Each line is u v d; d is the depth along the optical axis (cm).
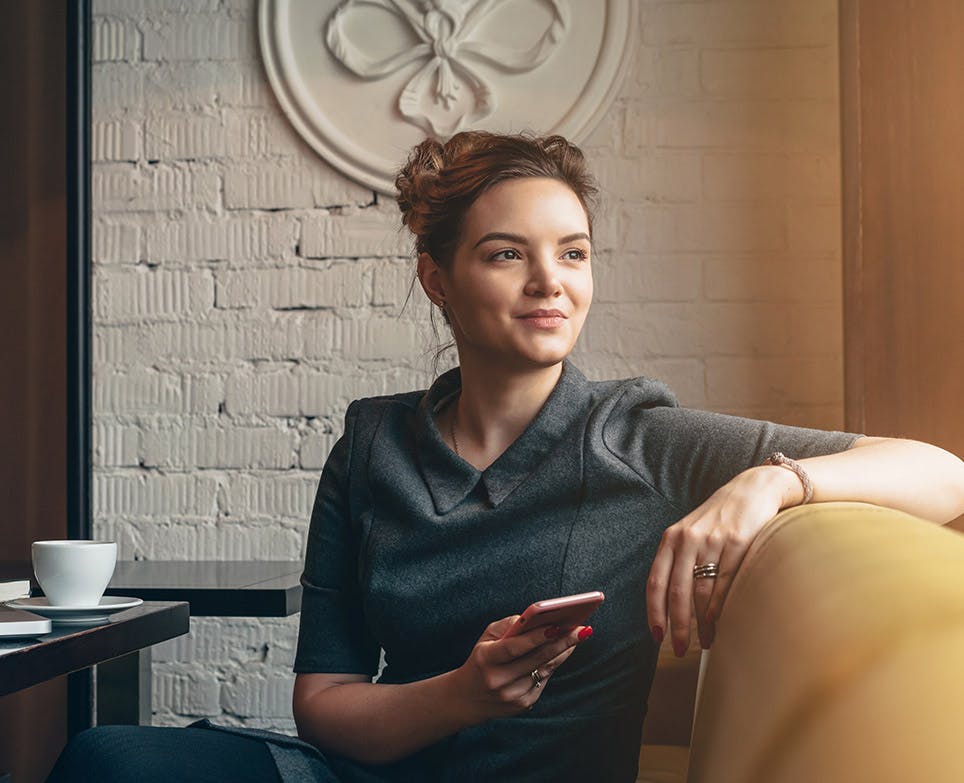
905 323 170
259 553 217
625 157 210
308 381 217
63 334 214
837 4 207
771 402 207
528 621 81
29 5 215
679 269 209
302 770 95
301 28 217
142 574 182
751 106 209
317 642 114
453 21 213
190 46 219
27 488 214
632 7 210
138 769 86
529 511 103
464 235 105
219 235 219
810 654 52
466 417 111
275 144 218
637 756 104
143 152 220
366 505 112
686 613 79
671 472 103
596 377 210
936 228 168
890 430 170
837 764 45
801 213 207
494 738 99
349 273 216
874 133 172
